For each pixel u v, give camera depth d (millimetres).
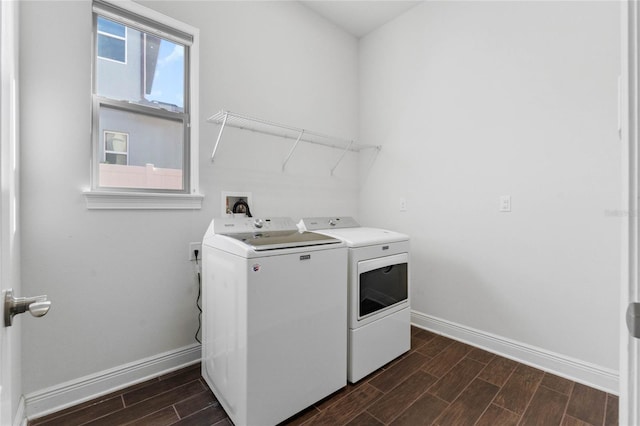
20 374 1385
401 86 2697
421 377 1827
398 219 2734
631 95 470
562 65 1808
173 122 1939
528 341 1966
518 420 1462
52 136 1484
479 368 1919
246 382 1329
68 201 1530
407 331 2133
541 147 1897
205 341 1742
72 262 1545
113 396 1617
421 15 2535
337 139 2633
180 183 1968
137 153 1806
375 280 1918
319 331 1596
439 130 2428
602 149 1683
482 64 2164
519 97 1986
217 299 1592
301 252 1512
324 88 2742
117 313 1684
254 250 1354
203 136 1995
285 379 1458
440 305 2432
